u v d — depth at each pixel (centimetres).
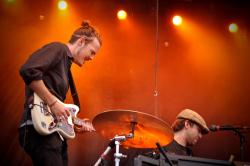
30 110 313
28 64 308
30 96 319
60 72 329
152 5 848
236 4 843
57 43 334
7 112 808
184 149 478
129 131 391
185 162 322
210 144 836
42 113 311
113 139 375
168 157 321
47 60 315
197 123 479
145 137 400
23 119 317
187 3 852
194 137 480
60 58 328
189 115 482
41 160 308
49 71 325
